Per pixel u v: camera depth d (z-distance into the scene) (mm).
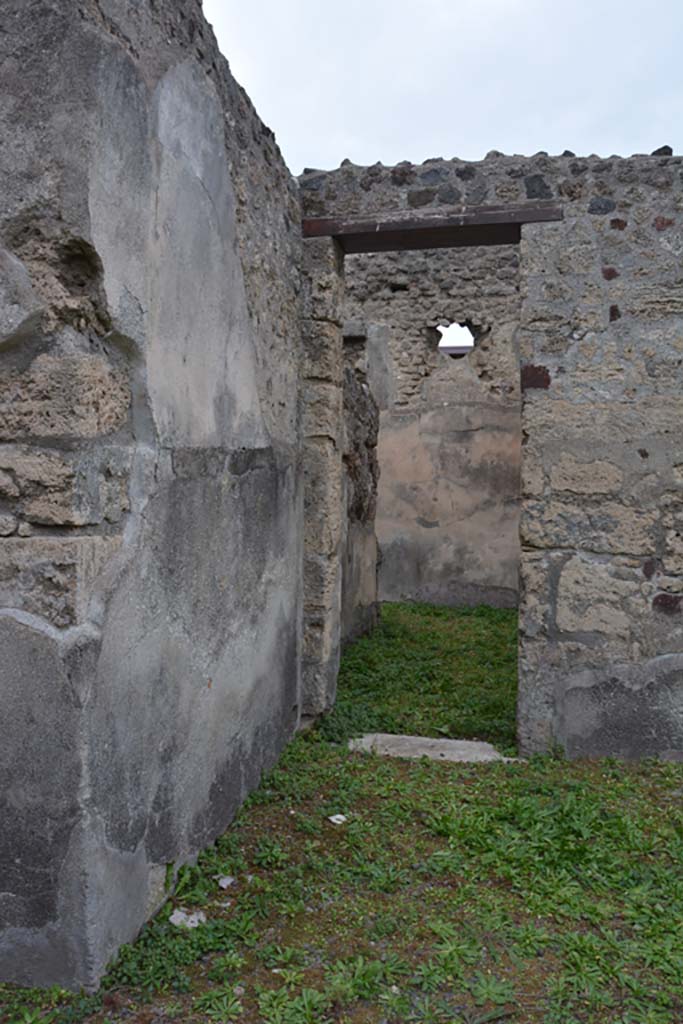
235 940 2521
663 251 4160
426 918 2688
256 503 3566
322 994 2260
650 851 3168
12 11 2150
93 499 2238
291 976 2338
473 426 9258
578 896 2826
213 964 2398
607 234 4207
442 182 4352
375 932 2586
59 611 2170
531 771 4023
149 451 2465
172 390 2615
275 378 3883
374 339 9609
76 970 2213
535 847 3141
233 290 3219
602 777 3973
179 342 2670
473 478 9258
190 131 2742
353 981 2311
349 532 6797
